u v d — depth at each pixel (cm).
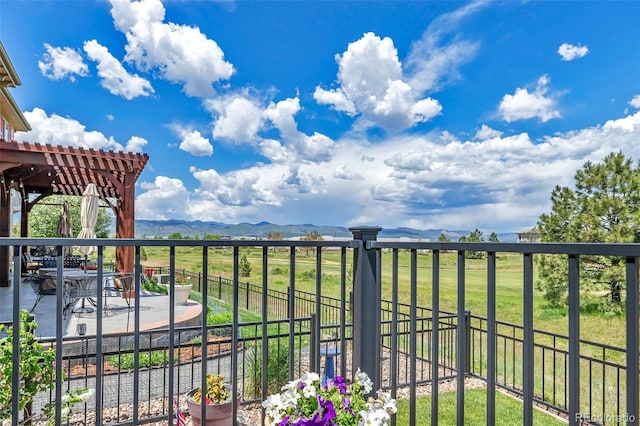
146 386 394
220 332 588
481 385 445
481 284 872
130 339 491
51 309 670
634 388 106
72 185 1062
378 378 208
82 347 439
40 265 1152
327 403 164
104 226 2200
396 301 193
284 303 754
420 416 350
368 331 212
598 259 794
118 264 834
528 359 133
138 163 767
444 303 915
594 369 540
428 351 511
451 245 161
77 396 248
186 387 392
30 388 222
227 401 263
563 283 846
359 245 212
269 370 378
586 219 881
